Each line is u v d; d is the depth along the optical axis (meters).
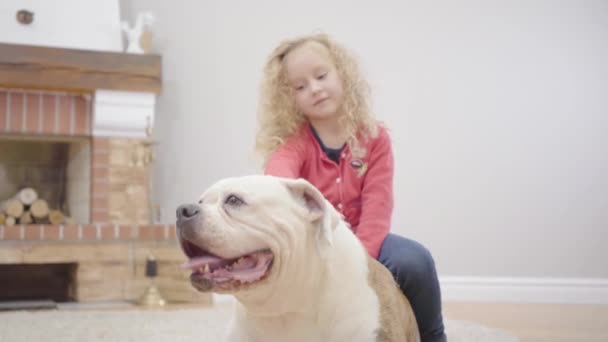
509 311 4.02
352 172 2.08
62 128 4.32
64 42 4.31
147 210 4.41
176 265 4.31
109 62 4.25
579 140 4.83
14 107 4.24
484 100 4.81
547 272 4.78
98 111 4.28
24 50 4.12
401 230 4.70
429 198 4.75
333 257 1.52
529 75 4.84
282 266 1.45
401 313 1.67
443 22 4.83
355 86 2.14
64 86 4.17
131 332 3.00
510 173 4.80
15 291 4.58
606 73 4.86
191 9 4.67
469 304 4.38
